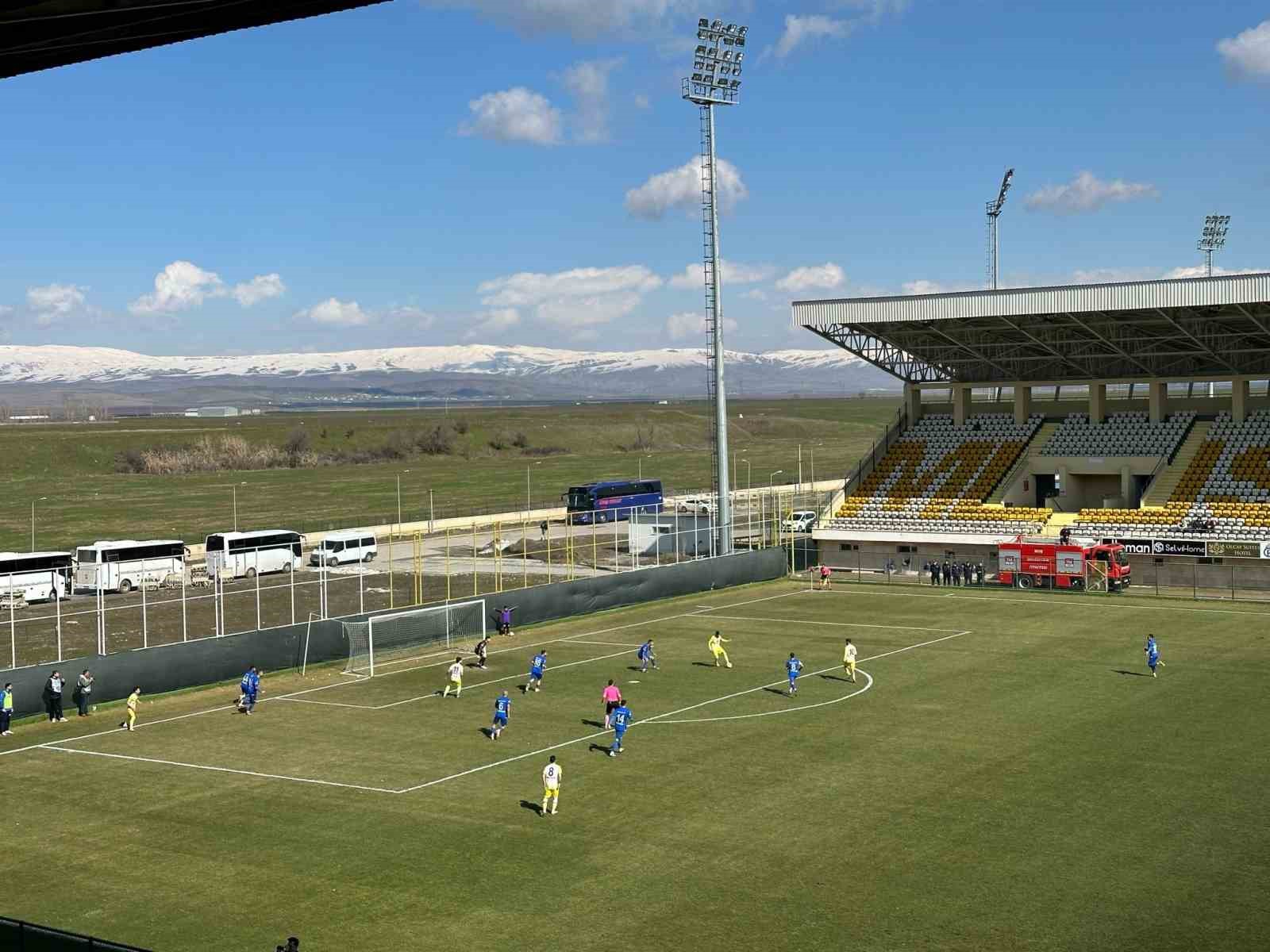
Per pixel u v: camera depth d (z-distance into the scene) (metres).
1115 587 85.94
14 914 31.94
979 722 50.00
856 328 99.62
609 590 82.44
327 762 46.44
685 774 43.69
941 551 97.12
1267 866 33.41
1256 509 89.56
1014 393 109.38
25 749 49.16
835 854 35.06
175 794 42.56
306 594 84.56
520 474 196.75
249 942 29.86
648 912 31.23
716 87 93.12
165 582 91.94
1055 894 31.72
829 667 62.22
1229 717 49.88
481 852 36.03
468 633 72.06
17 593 83.25
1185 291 81.44
